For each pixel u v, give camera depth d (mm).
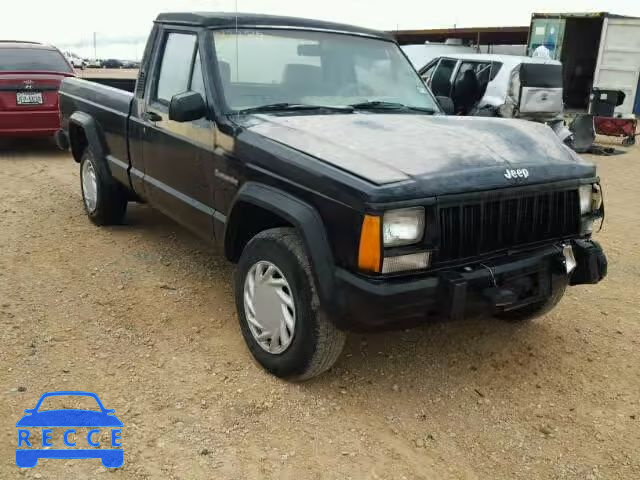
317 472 2791
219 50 4051
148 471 2725
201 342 3885
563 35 18844
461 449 3014
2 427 2953
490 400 3434
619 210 7805
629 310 4703
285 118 3758
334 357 3279
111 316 4184
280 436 3025
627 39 17344
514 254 3281
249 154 3492
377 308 2836
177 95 3824
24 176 8383
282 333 3363
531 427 3211
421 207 2887
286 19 4410
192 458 2828
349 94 4340
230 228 3680
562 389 3574
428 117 4070
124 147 5215
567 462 2949
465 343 4074
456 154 3217
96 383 3363
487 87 10633
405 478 2787
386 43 4832
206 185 3988
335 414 3225
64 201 7047
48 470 2691
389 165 3021
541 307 4109
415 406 3346
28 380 3350
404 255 2863
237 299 3691
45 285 4645
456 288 2908
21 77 9312
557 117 10820
